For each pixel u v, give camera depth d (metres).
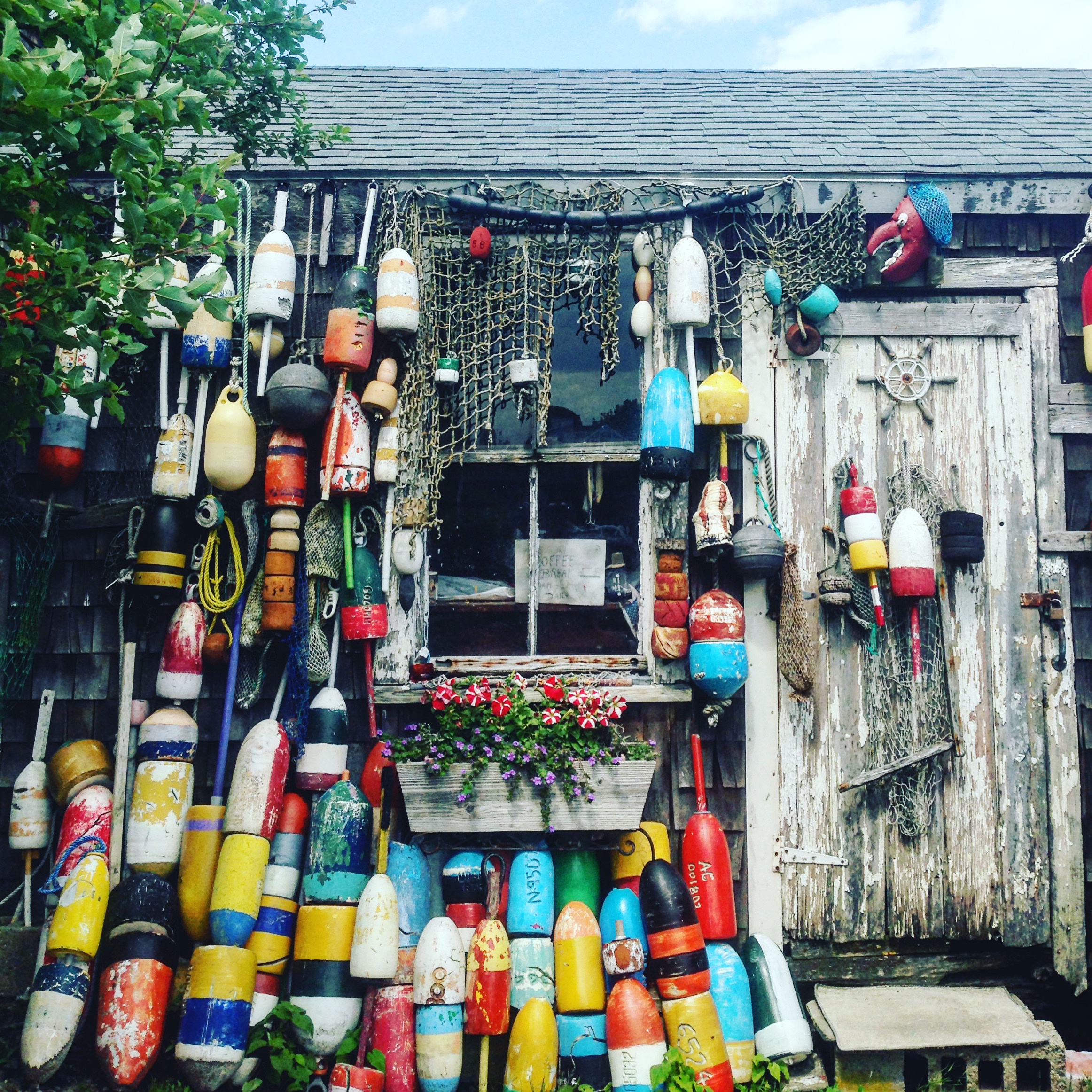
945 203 4.21
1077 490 4.34
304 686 4.11
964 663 4.21
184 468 4.20
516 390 4.31
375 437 4.30
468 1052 3.77
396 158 4.61
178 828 3.93
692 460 4.27
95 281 3.00
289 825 3.95
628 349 4.39
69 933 3.56
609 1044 3.57
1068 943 4.09
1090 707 4.23
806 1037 3.75
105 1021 3.52
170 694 4.09
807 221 4.32
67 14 2.79
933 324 4.34
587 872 3.92
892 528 4.18
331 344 4.14
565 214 4.28
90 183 4.28
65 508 4.27
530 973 3.70
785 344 4.32
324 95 5.64
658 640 4.07
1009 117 5.27
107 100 2.83
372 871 3.95
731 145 4.84
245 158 4.50
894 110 5.43
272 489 4.14
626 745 4.02
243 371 4.28
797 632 4.11
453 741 3.95
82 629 4.25
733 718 4.16
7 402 3.18
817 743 4.16
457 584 4.32
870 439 4.29
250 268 4.34
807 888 4.10
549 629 4.29
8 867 4.14
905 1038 3.66
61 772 4.01
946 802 4.16
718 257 4.33
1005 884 4.12
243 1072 3.61
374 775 4.02
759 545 4.04
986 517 4.28
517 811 3.88
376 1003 3.70
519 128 5.13
